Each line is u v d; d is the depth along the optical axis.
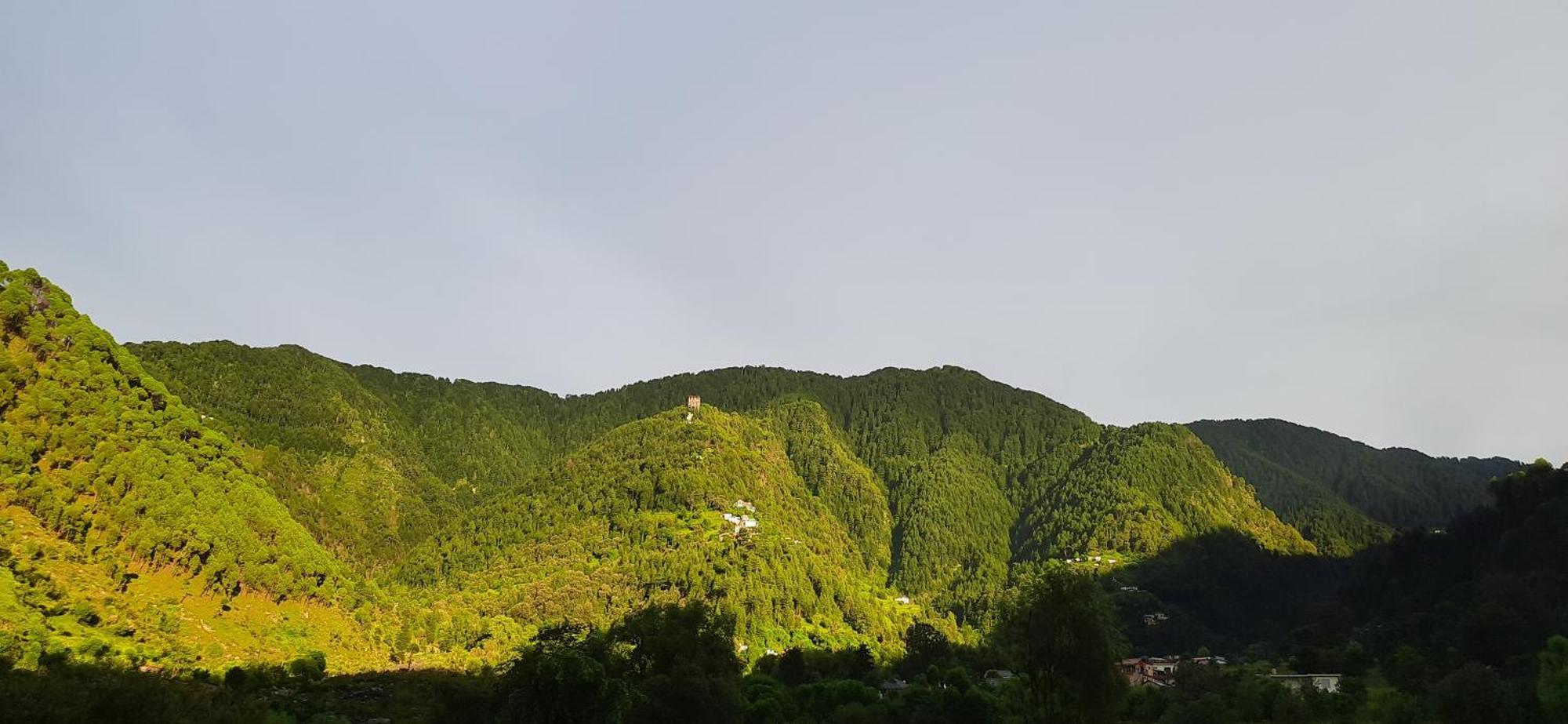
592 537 185.38
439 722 53.62
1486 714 63.59
